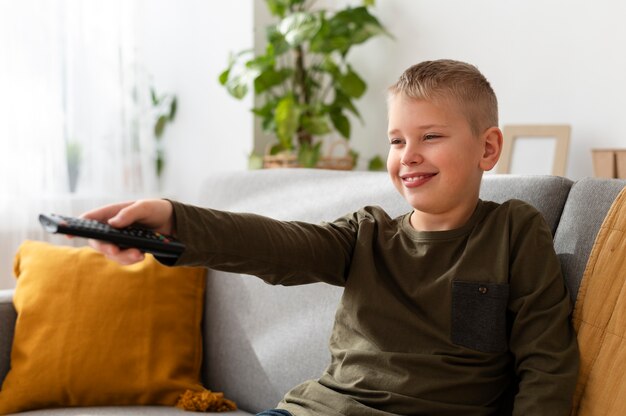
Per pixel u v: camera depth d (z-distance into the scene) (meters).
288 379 1.63
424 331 1.21
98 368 1.69
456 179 1.23
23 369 1.69
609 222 1.19
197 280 1.86
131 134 3.06
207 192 2.01
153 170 3.13
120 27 3.02
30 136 2.76
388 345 1.24
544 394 1.09
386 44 3.09
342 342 1.32
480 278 1.19
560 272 1.19
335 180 1.73
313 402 1.25
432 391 1.17
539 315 1.15
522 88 2.68
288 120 2.82
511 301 1.18
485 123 1.27
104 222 1.06
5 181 2.71
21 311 1.75
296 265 1.27
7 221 2.71
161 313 1.76
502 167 2.65
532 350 1.13
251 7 3.02
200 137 3.24
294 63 3.35
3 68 2.71
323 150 3.37
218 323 1.83
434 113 1.22
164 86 3.32
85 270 1.78
